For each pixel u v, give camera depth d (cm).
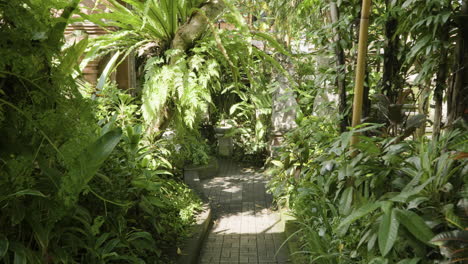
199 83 400
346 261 231
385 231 161
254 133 845
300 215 355
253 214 509
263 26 684
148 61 394
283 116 723
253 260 364
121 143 306
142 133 421
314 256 279
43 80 156
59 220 181
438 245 156
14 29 145
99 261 215
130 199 296
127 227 282
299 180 381
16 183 149
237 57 426
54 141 157
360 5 282
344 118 312
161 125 443
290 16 550
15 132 151
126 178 297
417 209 178
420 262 168
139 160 338
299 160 390
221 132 936
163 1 387
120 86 556
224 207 542
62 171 180
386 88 278
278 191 404
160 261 309
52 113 151
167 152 496
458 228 162
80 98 163
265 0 642
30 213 160
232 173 762
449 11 220
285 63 673
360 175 210
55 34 161
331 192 246
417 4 238
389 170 197
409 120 225
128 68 557
